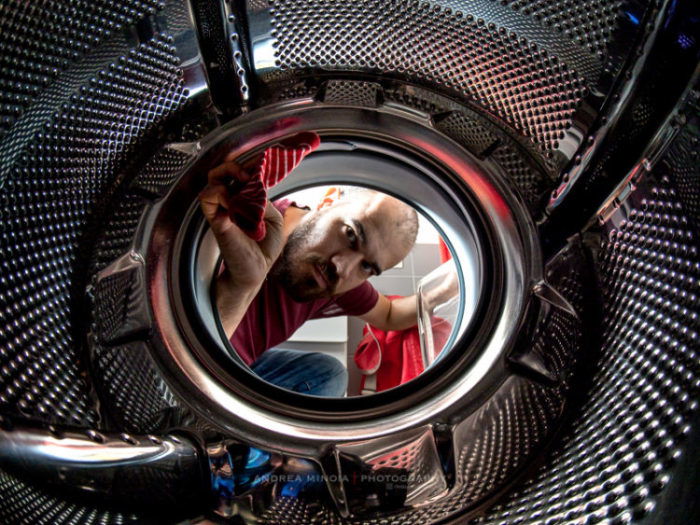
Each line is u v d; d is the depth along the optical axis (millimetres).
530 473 728
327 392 1515
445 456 755
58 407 612
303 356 1543
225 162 835
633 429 629
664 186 686
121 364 718
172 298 809
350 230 1419
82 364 666
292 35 765
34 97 613
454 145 859
